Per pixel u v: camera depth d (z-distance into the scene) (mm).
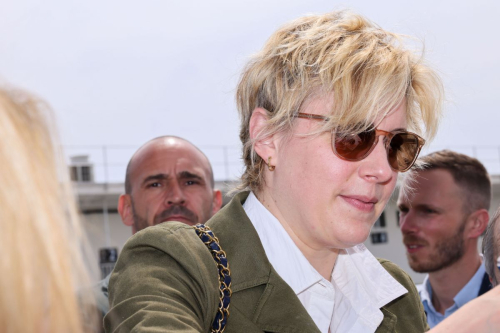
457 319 1230
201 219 3609
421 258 3670
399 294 1976
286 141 1765
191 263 1607
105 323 1576
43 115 794
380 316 1897
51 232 696
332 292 1834
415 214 3691
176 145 3682
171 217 3531
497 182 11719
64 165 810
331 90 1687
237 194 1927
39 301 670
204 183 3656
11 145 699
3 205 668
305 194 1727
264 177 1867
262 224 1830
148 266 1612
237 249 1753
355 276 1953
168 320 1430
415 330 1979
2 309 647
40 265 676
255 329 1651
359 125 1675
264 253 1750
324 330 1795
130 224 3738
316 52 1738
